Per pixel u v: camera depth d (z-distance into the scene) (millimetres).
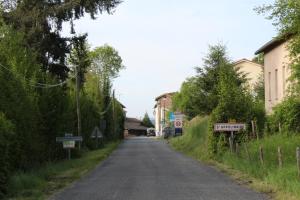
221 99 33094
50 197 16781
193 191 17656
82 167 28578
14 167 21750
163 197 16234
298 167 17281
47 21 38844
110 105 78750
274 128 30797
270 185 18000
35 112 25781
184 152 45250
